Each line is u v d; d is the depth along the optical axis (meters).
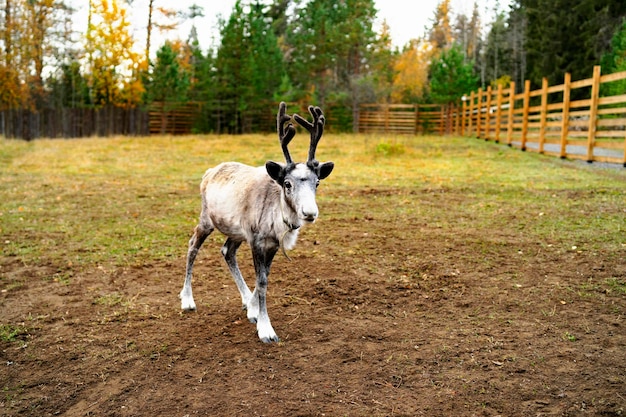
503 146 21.11
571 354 4.47
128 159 18.69
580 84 15.34
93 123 31.58
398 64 45.47
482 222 9.02
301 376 4.24
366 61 37.22
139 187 13.15
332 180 13.81
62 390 4.12
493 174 14.12
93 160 18.39
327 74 37.25
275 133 31.64
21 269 6.93
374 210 10.28
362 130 33.94
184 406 3.87
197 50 32.75
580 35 34.12
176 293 6.11
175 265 7.12
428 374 4.24
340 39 32.69
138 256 7.50
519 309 5.44
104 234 8.69
